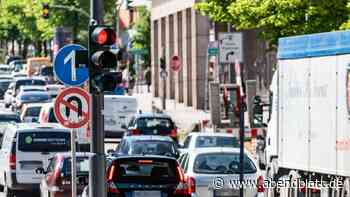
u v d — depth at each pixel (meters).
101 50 28.55
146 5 137.00
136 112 71.19
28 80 97.81
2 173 43.41
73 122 29.39
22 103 81.12
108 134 70.88
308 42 35.19
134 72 137.75
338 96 33.00
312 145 34.78
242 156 30.48
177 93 104.56
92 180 29.58
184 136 69.25
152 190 30.83
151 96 116.94
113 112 70.81
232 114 62.28
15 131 41.50
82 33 116.25
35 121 67.62
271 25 49.69
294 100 36.25
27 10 143.88
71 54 29.41
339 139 32.91
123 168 31.00
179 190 30.95
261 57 83.06
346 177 32.59
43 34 133.38
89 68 28.58
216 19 52.47
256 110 41.06
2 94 110.00
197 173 34.12
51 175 36.16
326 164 33.78
